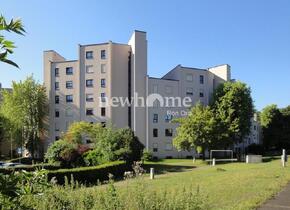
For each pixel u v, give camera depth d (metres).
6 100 69.75
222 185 17.42
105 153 38.72
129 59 71.88
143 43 70.94
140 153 43.47
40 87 71.31
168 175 30.27
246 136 71.56
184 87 75.12
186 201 7.98
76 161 37.59
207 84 77.94
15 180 2.91
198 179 22.59
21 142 69.12
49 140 72.56
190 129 55.84
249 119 70.50
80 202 7.55
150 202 7.48
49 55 74.25
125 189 8.48
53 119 72.81
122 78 71.06
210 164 49.34
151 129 70.75
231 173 25.84
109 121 68.94
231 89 69.69
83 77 71.25
